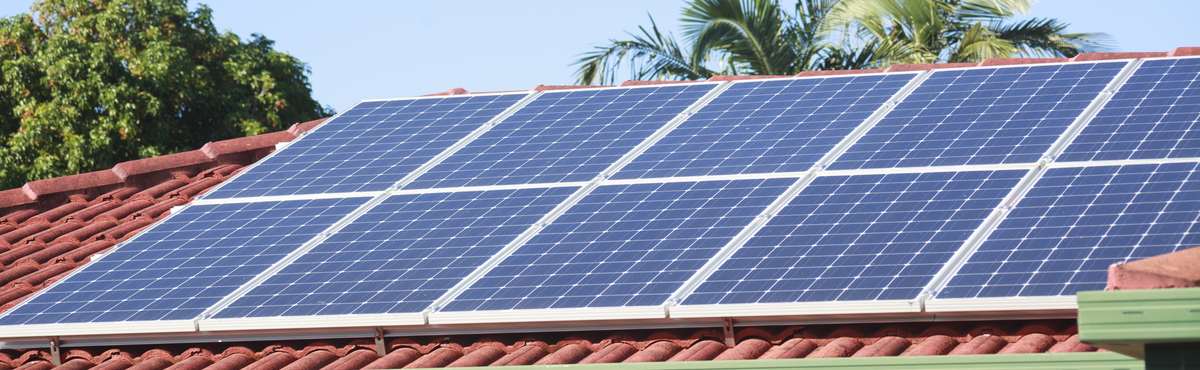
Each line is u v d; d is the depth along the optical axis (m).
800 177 14.94
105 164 41.88
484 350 13.99
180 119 44.56
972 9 38.97
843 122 16.47
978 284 12.28
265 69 47.06
